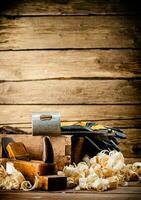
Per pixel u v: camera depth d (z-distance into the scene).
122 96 1.72
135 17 1.73
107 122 1.72
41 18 1.74
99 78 1.72
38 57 1.73
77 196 1.14
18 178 1.23
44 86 1.73
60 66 1.73
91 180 1.23
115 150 1.46
